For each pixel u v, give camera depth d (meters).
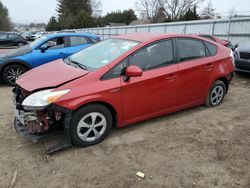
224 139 3.89
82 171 3.06
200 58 4.65
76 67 3.86
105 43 4.47
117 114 3.72
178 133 4.05
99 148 3.57
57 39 7.54
